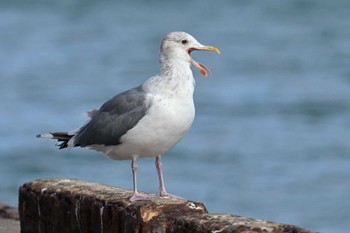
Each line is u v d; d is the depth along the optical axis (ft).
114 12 216.95
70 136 32.04
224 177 73.26
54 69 132.77
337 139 87.40
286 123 96.02
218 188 69.87
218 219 24.04
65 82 120.78
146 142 29.68
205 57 148.87
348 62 136.56
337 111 101.55
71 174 75.00
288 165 77.20
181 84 29.71
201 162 78.38
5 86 117.08
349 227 60.18
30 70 131.95
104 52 153.99
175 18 210.18
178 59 30.12
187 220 24.53
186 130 29.94
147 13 218.38
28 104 105.40
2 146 84.64
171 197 28.19
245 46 161.38
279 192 68.74
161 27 194.39
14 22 198.29
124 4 230.27
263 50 154.61
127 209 26.48
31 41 166.81
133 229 26.03
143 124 29.45
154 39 173.58
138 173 72.95
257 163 78.02
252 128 93.25
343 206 64.59
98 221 27.86
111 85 120.16
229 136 89.30
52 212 30.12
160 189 30.07
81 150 81.10
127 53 152.87
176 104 29.45
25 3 228.63
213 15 213.25
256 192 68.69
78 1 231.30
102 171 74.64
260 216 62.85
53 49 156.46
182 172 74.54
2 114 99.55
